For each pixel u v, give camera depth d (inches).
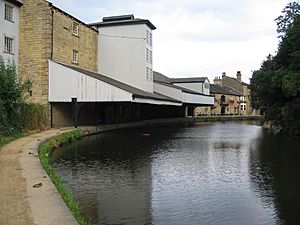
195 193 387.5
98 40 1385.3
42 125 904.3
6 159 435.2
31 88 1012.5
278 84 979.9
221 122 2124.8
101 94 981.2
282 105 1152.2
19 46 1029.8
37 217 216.7
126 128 1321.4
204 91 2390.5
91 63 1317.7
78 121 1150.3
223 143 868.0
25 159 435.8
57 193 273.0
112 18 1441.9
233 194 384.5
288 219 309.9
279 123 1243.8
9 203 245.1
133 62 1376.7
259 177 467.5
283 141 919.0
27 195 265.6
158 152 693.3
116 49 1385.3
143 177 461.1
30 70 1017.5
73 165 534.0
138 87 1373.0
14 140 644.1
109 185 415.2
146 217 309.0
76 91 992.9
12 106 724.7
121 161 578.2
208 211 328.2
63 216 218.7
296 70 910.4
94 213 317.4
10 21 994.7
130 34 1379.2
